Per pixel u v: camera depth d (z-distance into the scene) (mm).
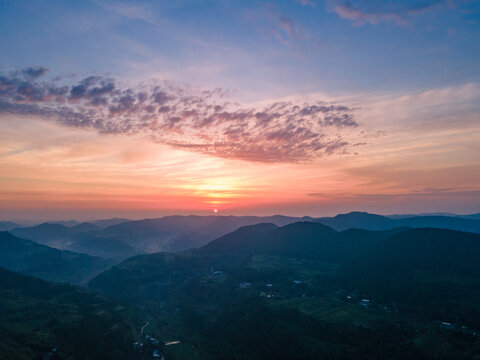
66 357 142125
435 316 157500
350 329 149250
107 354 163750
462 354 120250
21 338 153250
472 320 146750
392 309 174375
